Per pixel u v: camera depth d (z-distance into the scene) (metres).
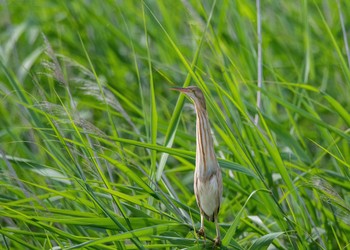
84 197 10.16
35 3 16.62
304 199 10.84
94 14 15.27
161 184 10.95
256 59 12.82
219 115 9.74
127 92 14.11
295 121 12.70
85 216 8.88
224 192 11.60
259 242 8.70
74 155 9.80
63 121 9.59
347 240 10.38
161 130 11.60
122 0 15.52
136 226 8.74
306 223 10.02
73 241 9.32
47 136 10.77
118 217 8.68
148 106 14.04
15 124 12.72
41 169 10.28
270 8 15.66
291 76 14.83
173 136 9.90
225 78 10.55
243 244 10.48
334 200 9.05
